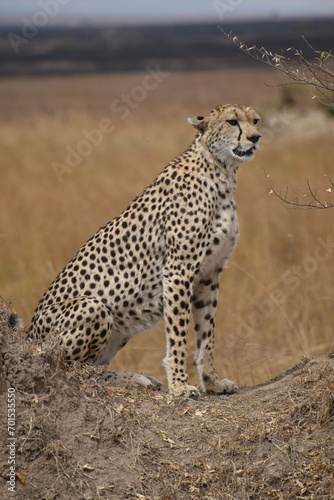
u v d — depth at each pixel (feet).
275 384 34.68
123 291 37.06
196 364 37.78
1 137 155.84
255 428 30.53
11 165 120.26
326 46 379.35
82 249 38.40
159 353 51.49
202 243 36.52
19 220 84.53
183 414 32.53
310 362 34.81
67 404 30.68
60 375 31.53
